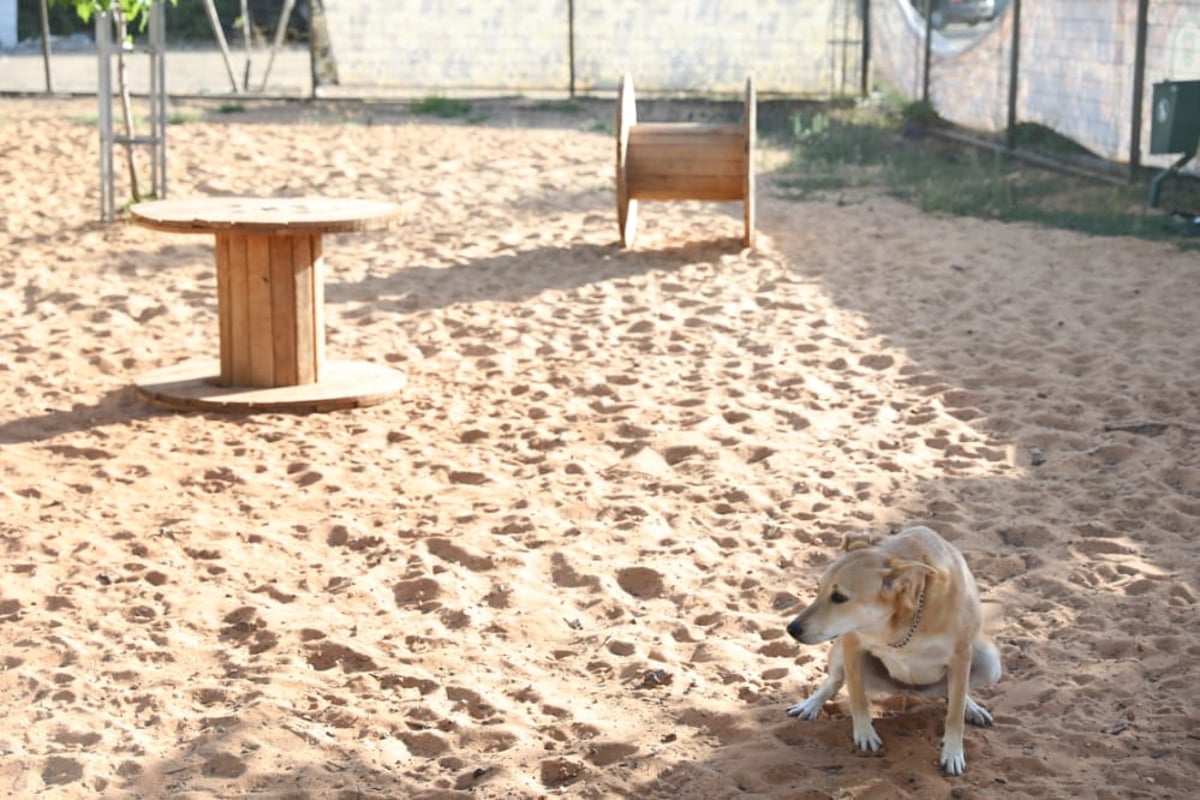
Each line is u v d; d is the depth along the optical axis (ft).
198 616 20.24
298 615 20.26
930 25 69.67
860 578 14.55
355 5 81.92
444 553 22.53
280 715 17.33
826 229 46.70
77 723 17.22
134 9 46.29
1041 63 59.72
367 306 37.96
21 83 87.25
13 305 37.81
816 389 30.53
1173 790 15.44
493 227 47.60
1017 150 58.95
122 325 36.01
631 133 44.24
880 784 15.39
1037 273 39.91
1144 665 18.28
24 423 28.71
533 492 24.99
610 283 39.96
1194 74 48.57
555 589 21.29
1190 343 32.78
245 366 30.45
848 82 79.87
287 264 30.01
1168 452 26.00
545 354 33.68
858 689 15.89
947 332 34.55
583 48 82.02
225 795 15.61
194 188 52.75
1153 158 52.31
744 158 43.11
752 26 80.07
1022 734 16.55
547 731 16.97
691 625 20.01
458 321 36.40
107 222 47.26
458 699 17.92
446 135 66.80
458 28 82.33
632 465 26.21
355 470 26.22
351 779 15.93
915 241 44.39
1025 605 20.25
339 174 56.13
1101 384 30.04
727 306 37.37
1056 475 25.31
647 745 16.52
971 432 27.61
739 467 26.18
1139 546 22.16
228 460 26.71
